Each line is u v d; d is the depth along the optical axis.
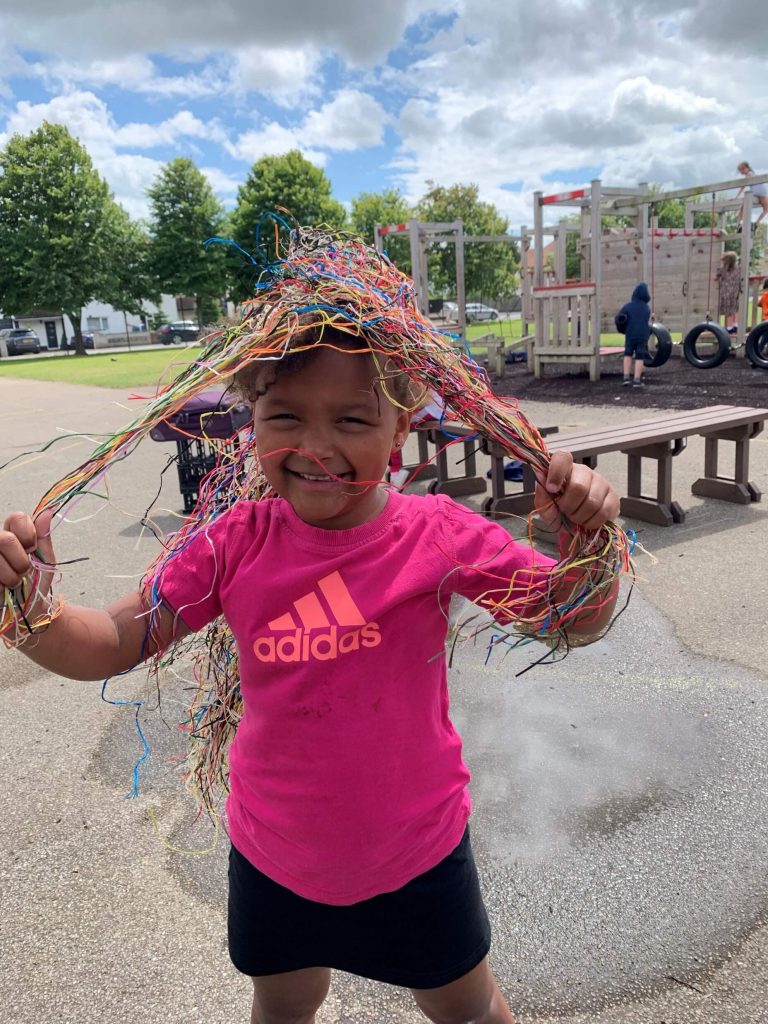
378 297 1.26
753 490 5.57
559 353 13.84
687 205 16.86
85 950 2.04
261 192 41.09
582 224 16.03
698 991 1.85
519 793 2.57
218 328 1.40
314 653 1.24
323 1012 1.84
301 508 1.22
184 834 2.47
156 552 5.20
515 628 1.32
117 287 47.16
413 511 1.32
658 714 2.99
